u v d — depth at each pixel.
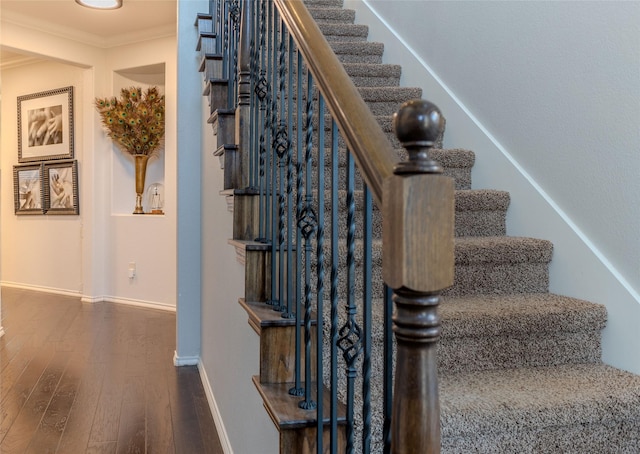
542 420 1.23
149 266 5.34
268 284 1.58
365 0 3.62
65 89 5.79
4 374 3.23
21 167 6.26
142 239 5.38
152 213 5.43
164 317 4.87
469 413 1.20
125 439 2.42
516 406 1.24
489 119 2.28
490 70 2.26
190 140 3.59
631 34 1.56
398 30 3.14
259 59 1.83
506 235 2.13
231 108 2.29
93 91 5.43
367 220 0.90
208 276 3.13
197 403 2.88
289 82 1.41
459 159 2.32
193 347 3.56
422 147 0.65
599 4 1.67
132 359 3.62
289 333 1.36
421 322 0.65
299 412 1.16
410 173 0.64
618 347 1.56
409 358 0.66
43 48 4.95
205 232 3.28
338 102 0.93
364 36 3.49
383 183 0.69
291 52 1.40
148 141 5.29
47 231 6.12
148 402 2.88
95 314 4.96
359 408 1.19
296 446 1.12
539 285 1.87
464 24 2.45
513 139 2.12
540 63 1.95
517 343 1.54
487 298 1.75
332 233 1.07
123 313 5.02
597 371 1.51
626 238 1.57
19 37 4.76
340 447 1.15
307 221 1.25
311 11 3.64
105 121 5.22
